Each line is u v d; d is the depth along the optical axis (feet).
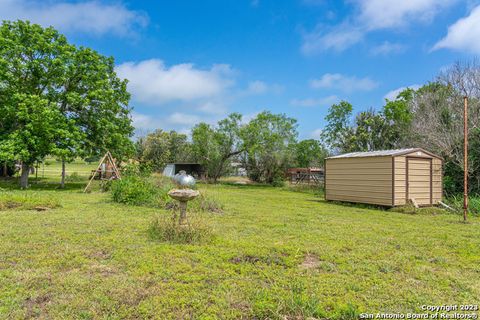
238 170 96.07
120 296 10.00
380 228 22.31
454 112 46.47
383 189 35.65
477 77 48.37
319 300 9.90
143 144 100.58
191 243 16.53
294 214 29.07
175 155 104.32
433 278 12.14
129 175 42.78
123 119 59.47
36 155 49.06
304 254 15.14
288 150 86.79
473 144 39.52
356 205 38.29
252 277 11.94
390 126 62.18
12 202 28.25
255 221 24.44
